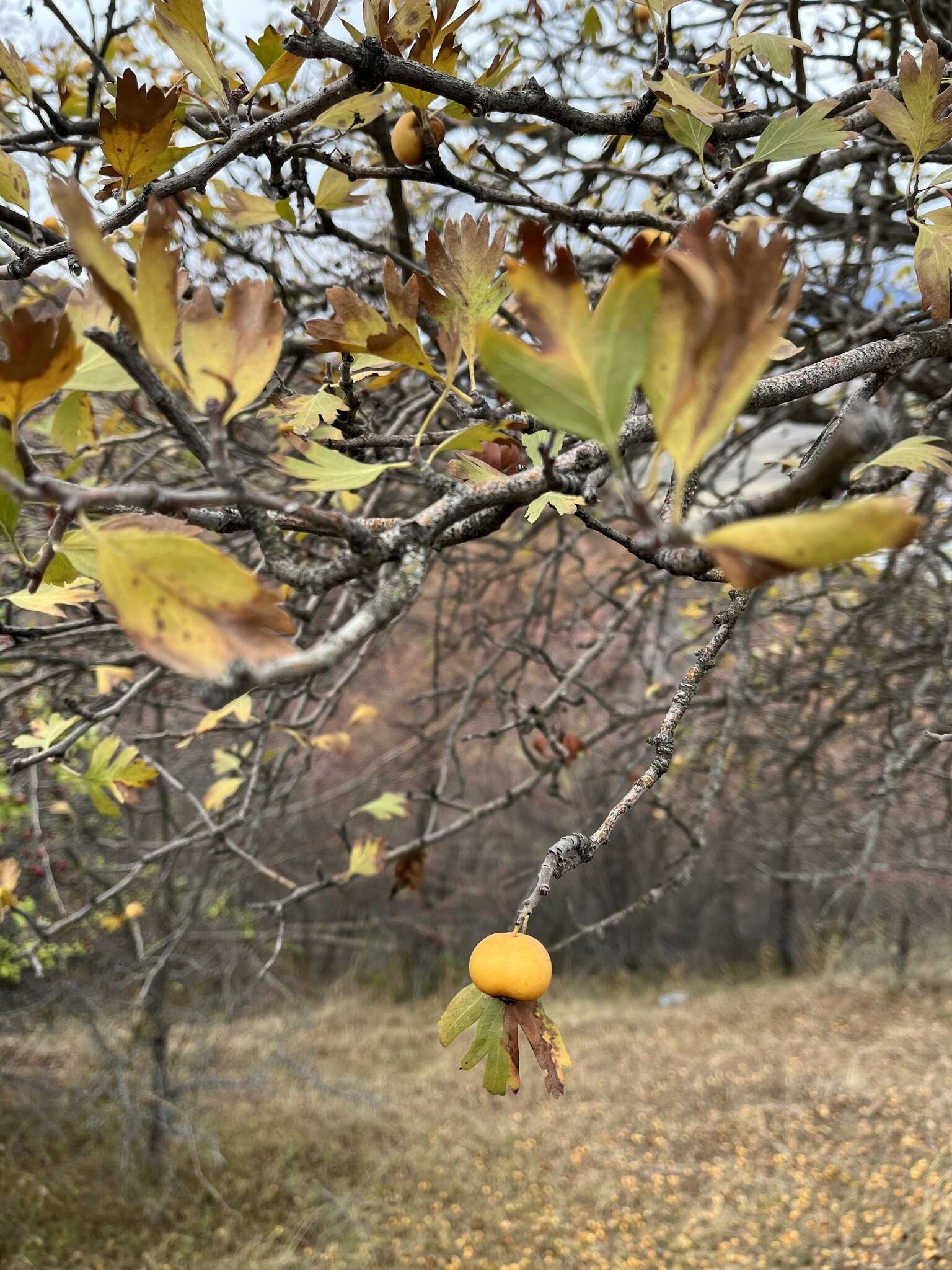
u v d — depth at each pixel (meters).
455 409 0.97
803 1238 6.46
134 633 0.47
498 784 13.36
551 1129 9.12
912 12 1.48
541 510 0.88
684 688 1.06
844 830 6.91
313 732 3.47
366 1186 8.09
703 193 2.29
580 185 2.67
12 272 1.16
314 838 12.10
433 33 1.22
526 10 3.33
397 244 2.31
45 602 0.98
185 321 0.55
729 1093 9.41
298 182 1.84
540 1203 7.74
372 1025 11.98
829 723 4.97
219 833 2.81
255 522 0.59
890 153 2.11
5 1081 7.64
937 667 3.96
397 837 12.96
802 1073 9.55
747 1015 11.84
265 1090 8.80
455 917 13.68
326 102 1.16
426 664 10.48
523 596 7.61
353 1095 8.12
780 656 5.12
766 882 12.54
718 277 0.45
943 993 11.68
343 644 0.49
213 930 8.04
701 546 0.43
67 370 0.55
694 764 6.08
